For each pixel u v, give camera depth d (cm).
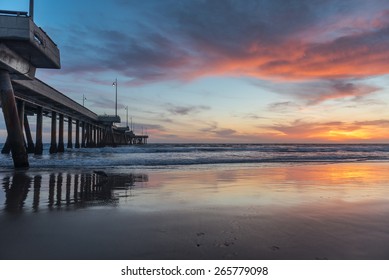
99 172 1220
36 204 638
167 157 2564
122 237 406
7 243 386
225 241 387
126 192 794
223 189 846
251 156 2841
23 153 1586
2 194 757
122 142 11688
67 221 494
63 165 1719
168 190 827
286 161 2244
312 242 386
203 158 2428
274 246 371
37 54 1744
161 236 409
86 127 6725
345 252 355
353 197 727
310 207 604
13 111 1630
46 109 3947
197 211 566
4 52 1566
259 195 750
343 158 2738
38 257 343
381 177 1174
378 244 382
